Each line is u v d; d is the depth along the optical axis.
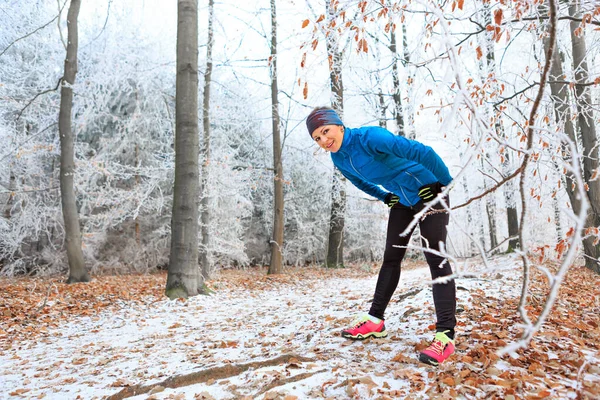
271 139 15.74
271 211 15.96
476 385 1.87
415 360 2.23
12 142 10.96
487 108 3.04
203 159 10.14
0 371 3.29
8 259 12.24
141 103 12.52
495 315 3.20
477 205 9.27
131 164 12.90
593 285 5.55
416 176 2.30
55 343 4.27
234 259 14.55
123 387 2.44
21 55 12.39
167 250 13.51
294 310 5.25
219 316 5.31
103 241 12.46
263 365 2.40
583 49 4.73
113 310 5.91
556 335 2.56
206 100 10.42
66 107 9.34
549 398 1.68
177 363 2.91
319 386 2.00
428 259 2.34
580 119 6.31
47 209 11.88
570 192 4.84
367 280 9.55
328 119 2.36
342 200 14.23
